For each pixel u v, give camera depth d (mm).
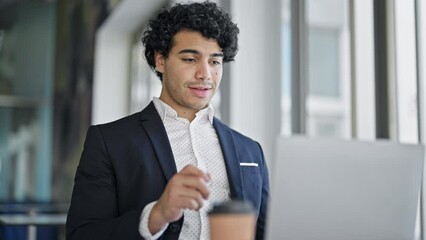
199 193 993
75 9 5293
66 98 5391
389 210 956
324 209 898
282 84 2750
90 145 1259
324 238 895
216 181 1262
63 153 5312
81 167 1244
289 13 2742
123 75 4691
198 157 1272
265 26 2779
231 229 770
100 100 4621
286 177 877
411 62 1961
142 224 1049
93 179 1215
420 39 1902
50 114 5754
